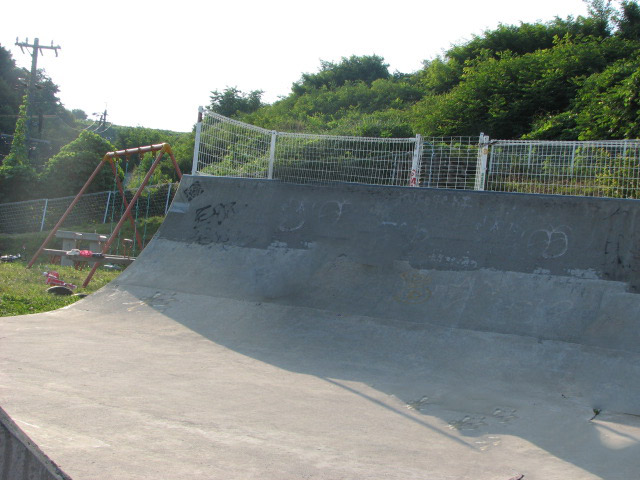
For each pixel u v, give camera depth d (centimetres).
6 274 1204
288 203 1019
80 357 612
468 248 853
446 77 2828
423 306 792
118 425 399
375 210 952
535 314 736
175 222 1071
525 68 2150
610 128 1573
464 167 988
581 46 2203
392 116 2586
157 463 329
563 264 788
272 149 1100
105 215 2222
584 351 660
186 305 867
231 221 1034
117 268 1571
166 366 609
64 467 303
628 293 726
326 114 3225
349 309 814
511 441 454
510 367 650
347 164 1052
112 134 7375
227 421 440
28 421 383
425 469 374
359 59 4191
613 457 420
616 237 780
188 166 3005
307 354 700
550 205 844
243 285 906
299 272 910
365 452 399
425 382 614
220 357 670
